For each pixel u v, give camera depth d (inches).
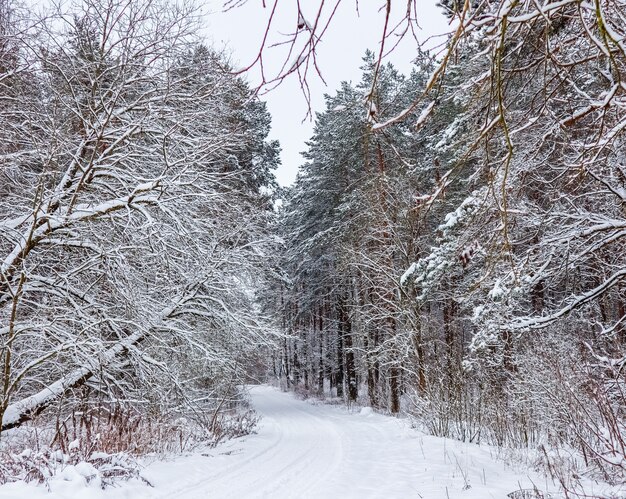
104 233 391.2
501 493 236.8
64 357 370.0
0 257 378.0
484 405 435.2
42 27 377.7
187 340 421.4
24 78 391.5
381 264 746.8
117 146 394.9
